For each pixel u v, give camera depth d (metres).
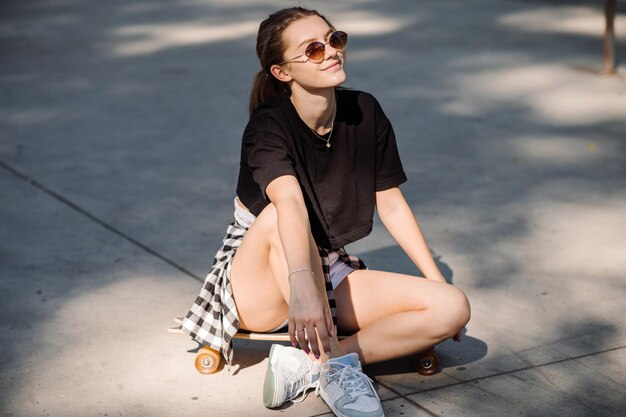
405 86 7.52
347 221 3.11
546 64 8.15
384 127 3.12
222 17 11.15
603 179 5.29
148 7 12.12
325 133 3.02
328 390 2.91
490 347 3.39
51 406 3.02
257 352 3.40
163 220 4.84
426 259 3.17
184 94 7.52
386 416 2.92
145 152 6.04
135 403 3.03
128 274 4.14
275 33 2.90
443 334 3.01
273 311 3.09
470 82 7.59
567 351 3.35
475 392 3.06
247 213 3.15
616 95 7.09
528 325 3.56
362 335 3.08
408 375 3.20
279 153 2.90
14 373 3.25
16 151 6.10
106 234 4.65
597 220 4.66
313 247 2.79
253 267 2.98
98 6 12.34
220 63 8.62
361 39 9.50
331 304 3.00
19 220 4.86
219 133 6.45
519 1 11.59
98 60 8.91
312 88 2.90
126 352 3.40
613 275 4.00
